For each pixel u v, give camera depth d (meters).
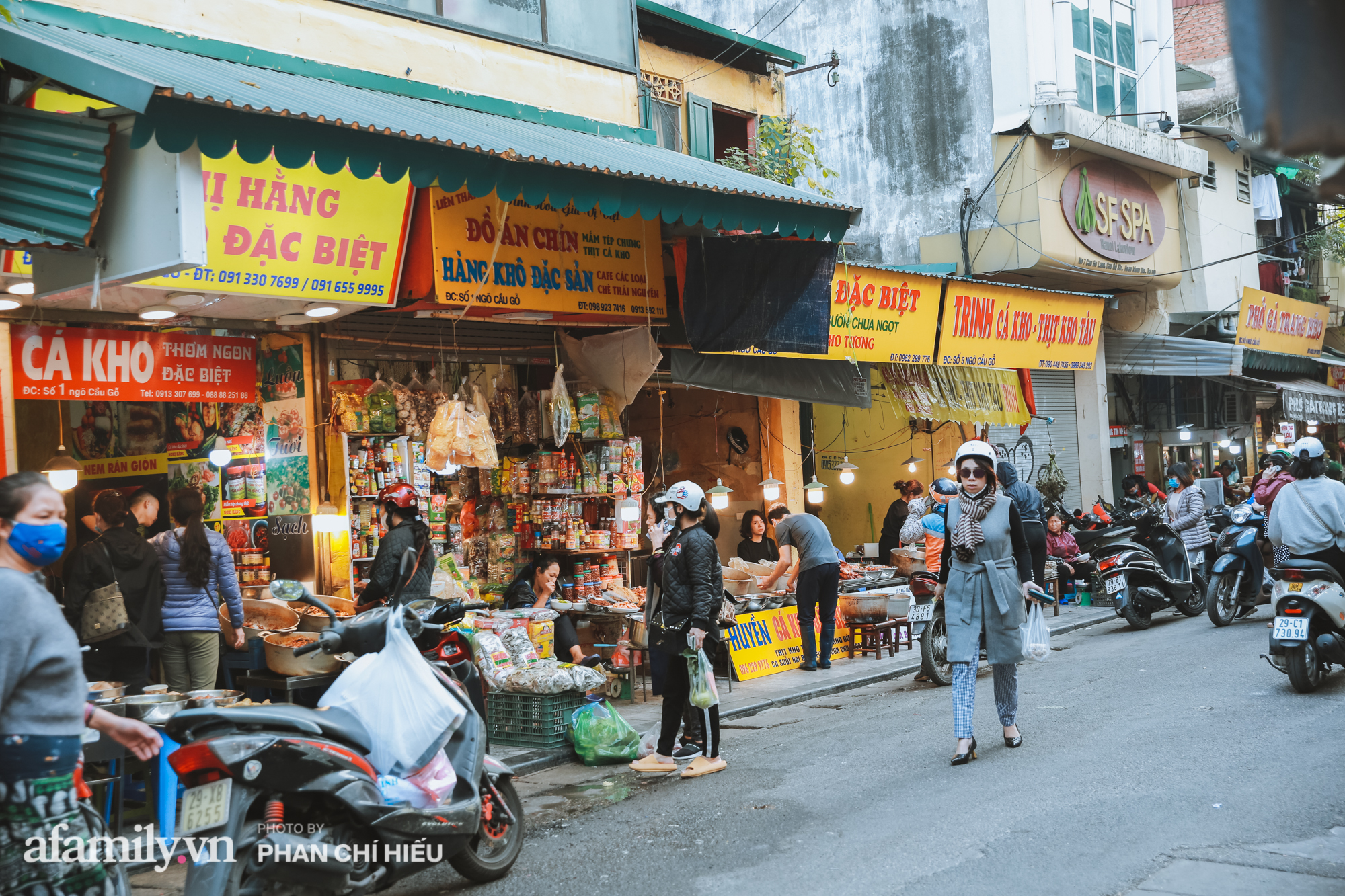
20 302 6.89
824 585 10.84
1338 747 6.25
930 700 8.98
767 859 4.98
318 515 8.64
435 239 8.11
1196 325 21.03
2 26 5.74
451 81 9.49
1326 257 26.86
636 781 6.86
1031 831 5.07
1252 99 1.86
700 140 14.20
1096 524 14.58
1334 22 1.80
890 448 17.98
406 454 9.38
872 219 18.55
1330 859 4.46
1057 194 17.36
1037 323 16.17
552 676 7.56
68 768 3.34
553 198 6.98
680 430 14.86
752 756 7.31
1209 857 4.57
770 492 13.02
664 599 6.97
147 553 6.92
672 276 10.73
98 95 5.18
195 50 7.68
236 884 3.87
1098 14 18.52
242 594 8.92
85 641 6.69
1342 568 8.04
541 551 10.73
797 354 10.71
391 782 4.59
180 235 5.41
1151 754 6.36
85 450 9.56
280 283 7.32
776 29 19.48
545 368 11.31
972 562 6.75
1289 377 25.52
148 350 7.87
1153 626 12.54
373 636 4.86
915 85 18.12
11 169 5.67
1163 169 19.34
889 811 5.61
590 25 10.91
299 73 8.27
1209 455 24.55
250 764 3.98
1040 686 9.00
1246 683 8.37
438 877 5.17
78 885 3.34
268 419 9.09
